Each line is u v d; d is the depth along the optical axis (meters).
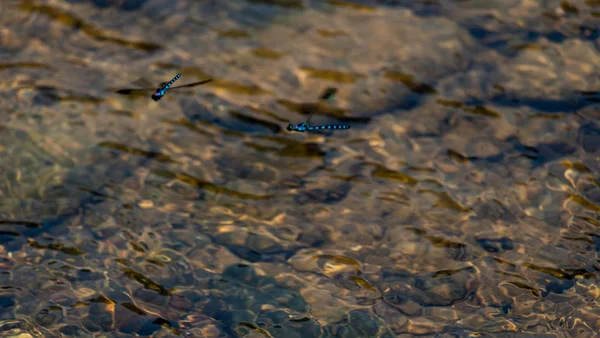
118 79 9.72
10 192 8.34
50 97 9.41
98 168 8.70
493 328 7.18
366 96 9.72
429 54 10.25
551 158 8.93
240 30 10.51
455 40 10.45
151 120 9.30
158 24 10.56
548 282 7.61
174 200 8.45
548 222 8.23
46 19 10.53
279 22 10.65
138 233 8.06
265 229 8.18
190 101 9.55
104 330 7.09
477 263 7.82
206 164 8.86
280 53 10.21
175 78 8.98
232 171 8.80
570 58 10.17
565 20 10.73
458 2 10.89
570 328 7.14
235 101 9.59
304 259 7.87
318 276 7.70
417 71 10.03
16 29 10.37
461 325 7.21
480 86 9.83
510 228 8.18
